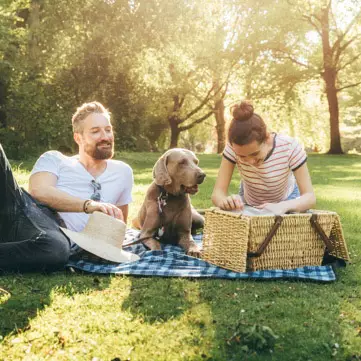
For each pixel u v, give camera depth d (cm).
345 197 912
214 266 391
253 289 337
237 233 368
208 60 2845
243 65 2967
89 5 2097
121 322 270
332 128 3042
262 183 420
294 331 261
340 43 3127
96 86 2277
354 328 268
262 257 372
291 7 2778
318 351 240
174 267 390
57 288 328
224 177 427
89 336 251
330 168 1798
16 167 1327
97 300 305
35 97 1839
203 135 4272
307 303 305
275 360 229
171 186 453
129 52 2141
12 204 363
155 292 325
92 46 2127
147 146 3116
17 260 359
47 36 2080
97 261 399
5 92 1842
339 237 399
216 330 260
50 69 2084
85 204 401
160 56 2230
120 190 457
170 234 472
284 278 363
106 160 456
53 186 423
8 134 1769
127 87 2402
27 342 244
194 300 311
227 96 3497
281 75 2936
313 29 2972
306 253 390
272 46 2850
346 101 3425
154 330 259
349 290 340
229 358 230
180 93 3148
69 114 1955
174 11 2122
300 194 414
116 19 2112
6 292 317
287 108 3331
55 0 2059
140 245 462
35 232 364
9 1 1680
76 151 1955
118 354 233
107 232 386
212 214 399
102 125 429
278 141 411
